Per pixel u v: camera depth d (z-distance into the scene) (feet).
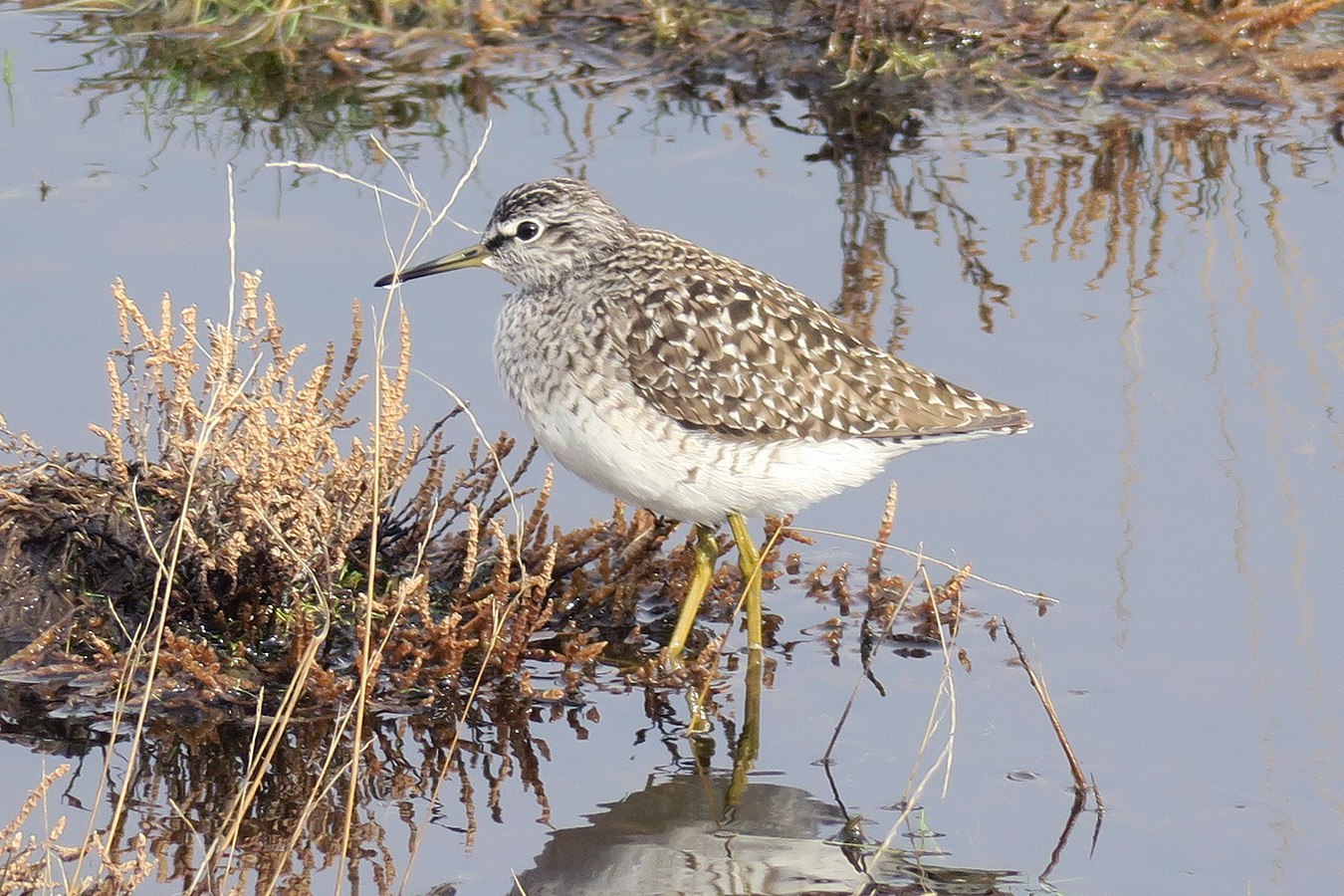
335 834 30.37
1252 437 42.39
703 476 36.09
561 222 38.19
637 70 60.34
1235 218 51.90
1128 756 33.09
